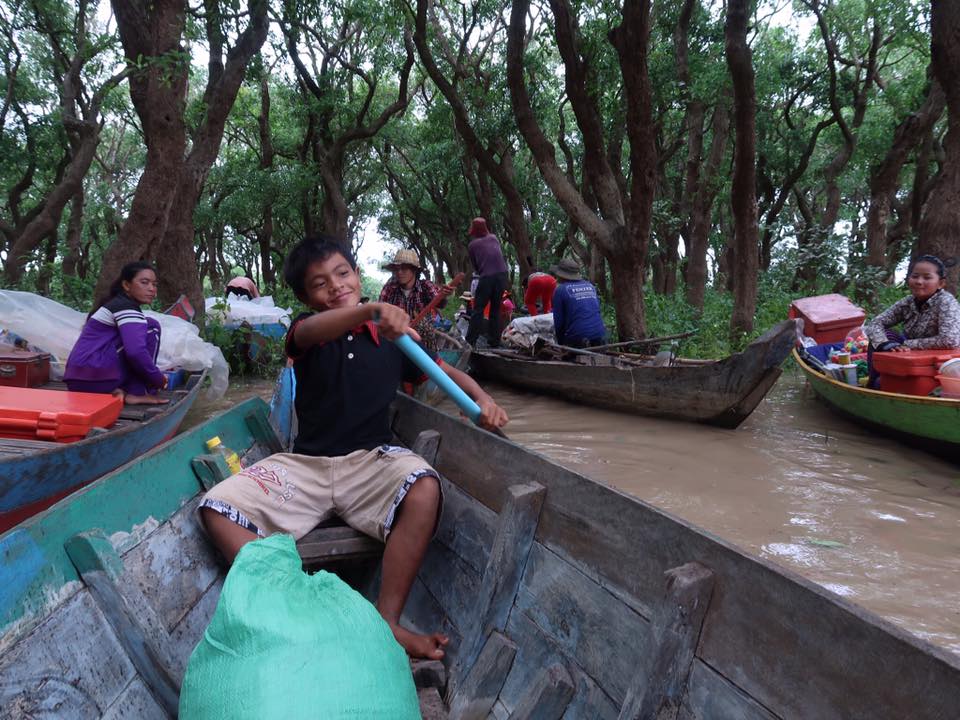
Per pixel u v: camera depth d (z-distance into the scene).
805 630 1.25
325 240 2.75
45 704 1.49
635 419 6.43
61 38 14.25
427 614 2.61
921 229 7.82
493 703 2.02
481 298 9.27
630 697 1.50
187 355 6.49
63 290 12.94
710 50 13.41
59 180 15.71
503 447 2.42
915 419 4.95
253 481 2.47
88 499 1.89
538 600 2.06
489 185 17.25
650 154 7.88
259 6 9.37
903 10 12.68
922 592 3.05
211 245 26.83
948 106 7.40
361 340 2.77
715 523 3.86
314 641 1.65
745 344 9.38
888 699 1.09
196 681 1.66
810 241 14.43
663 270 18.27
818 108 16.73
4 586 1.49
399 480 2.44
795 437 5.68
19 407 3.54
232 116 19.36
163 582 2.14
